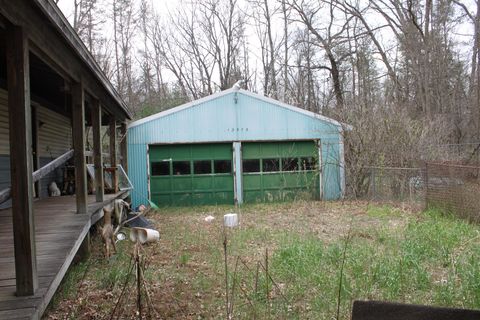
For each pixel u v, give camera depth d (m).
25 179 3.33
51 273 3.67
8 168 7.77
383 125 14.58
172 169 14.38
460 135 18.75
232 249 6.98
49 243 4.64
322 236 7.98
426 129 14.52
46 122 10.18
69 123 12.53
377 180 13.58
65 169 11.30
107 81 7.27
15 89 3.38
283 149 14.95
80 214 6.31
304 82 25.64
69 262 4.29
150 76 28.69
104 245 6.75
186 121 14.35
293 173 14.97
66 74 5.43
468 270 5.03
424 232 7.62
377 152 14.45
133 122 14.14
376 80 22.14
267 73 27.75
